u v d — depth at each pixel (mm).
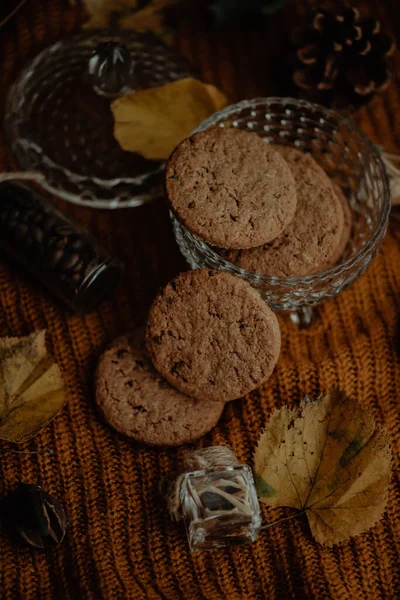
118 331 692
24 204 679
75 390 676
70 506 656
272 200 630
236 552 649
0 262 701
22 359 653
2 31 743
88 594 638
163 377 646
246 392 636
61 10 750
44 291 694
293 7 760
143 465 662
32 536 632
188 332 636
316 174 665
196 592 643
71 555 648
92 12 725
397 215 717
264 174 636
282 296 646
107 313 694
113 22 735
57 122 722
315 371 677
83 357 686
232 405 672
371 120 737
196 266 662
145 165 716
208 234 620
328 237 648
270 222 625
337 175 708
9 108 728
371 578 651
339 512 642
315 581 645
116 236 710
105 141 716
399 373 684
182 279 637
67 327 689
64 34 748
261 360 632
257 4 733
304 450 644
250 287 633
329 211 654
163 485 646
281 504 646
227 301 632
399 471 668
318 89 709
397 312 696
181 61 740
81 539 650
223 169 634
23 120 724
